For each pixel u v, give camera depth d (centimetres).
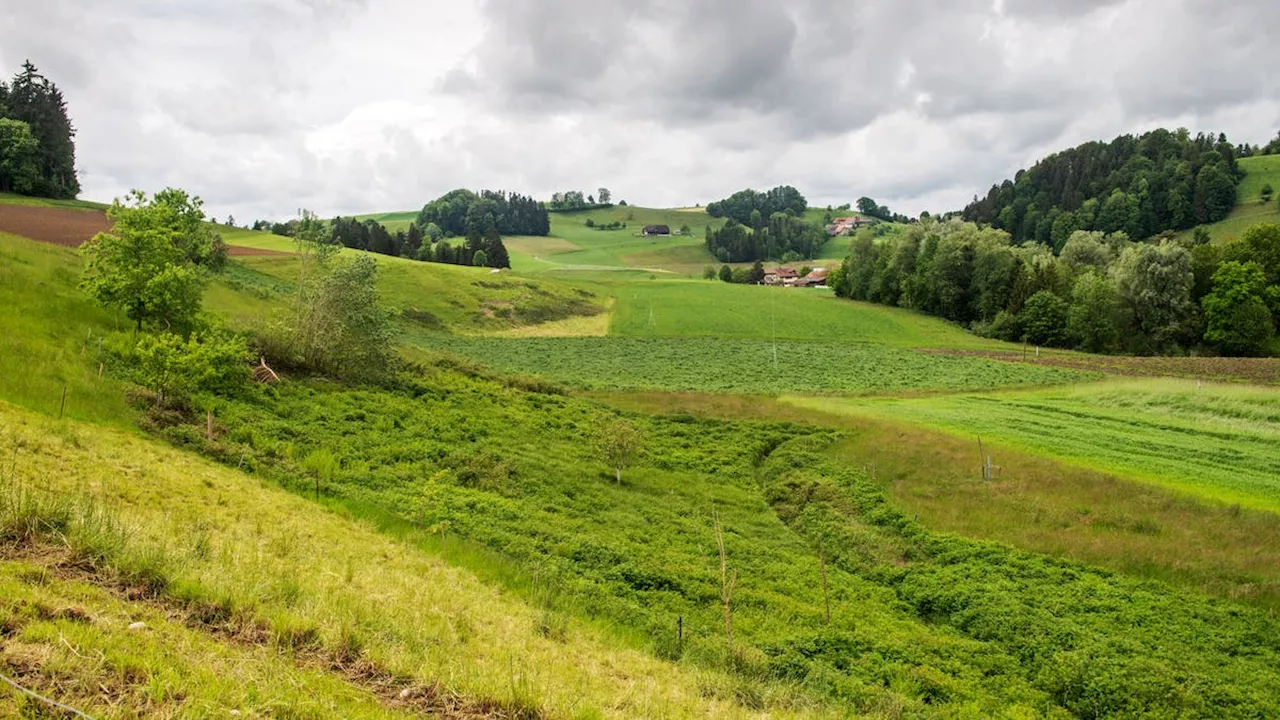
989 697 2017
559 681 1333
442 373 5541
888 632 2419
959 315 13225
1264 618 2405
